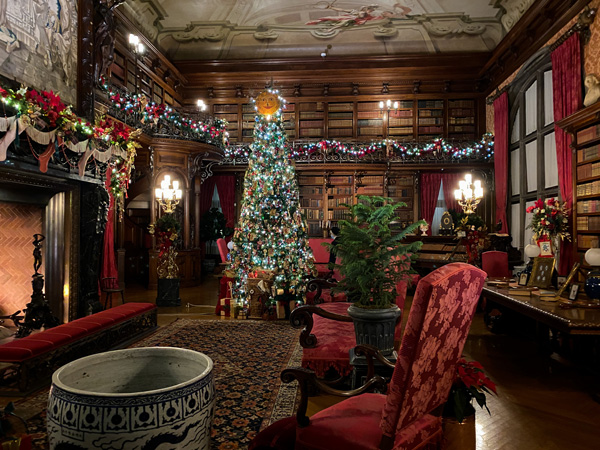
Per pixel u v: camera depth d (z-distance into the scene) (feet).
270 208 20.45
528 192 34.42
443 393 6.05
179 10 38.11
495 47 41.98
